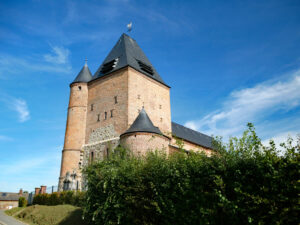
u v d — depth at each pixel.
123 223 14.64
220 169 11.50
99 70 37.25
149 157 15.79
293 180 9.54
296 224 9.33
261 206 9.98
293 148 10.02
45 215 24.62
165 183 13.16
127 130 27.41
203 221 11.20
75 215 22.25
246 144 11.85
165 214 12.86
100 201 16.20
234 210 10.24
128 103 30.52
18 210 33.34
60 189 31.91
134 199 14.01
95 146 32.03
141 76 33.81
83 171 18.80
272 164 10.20
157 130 27.80
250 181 10.65
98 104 34.28
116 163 17.25
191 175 12.52
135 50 38.31
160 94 36.16
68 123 35.19
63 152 33.88
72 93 36.78
